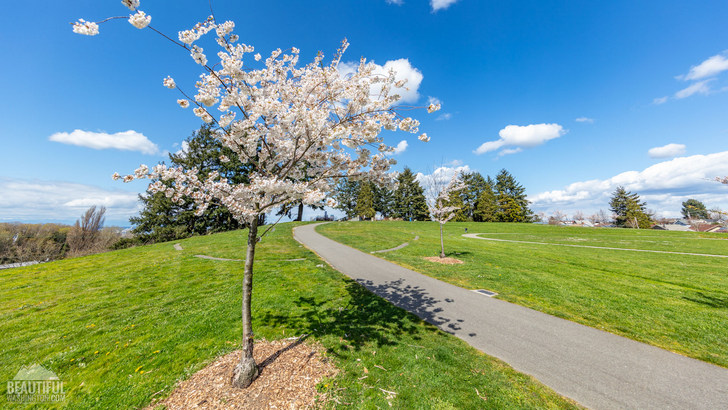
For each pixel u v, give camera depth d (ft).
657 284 29.60
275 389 12.14
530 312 22.15
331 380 12.87
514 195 198.49
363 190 174.70
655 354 15.90
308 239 66.85
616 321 20.34
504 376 13.71
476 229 110.63
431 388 12.59
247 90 12.53
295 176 15.17
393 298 25.29
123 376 13.56
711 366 14.62
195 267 38.01
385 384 12.76
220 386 12.35
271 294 25.21
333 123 14.43
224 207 13.51
